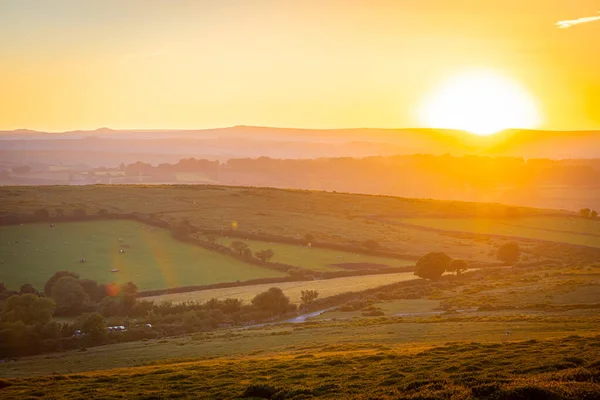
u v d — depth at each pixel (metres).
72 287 119.88
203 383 44.53
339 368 45.78
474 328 71.50
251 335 86.00
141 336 98.56
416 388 35.12
